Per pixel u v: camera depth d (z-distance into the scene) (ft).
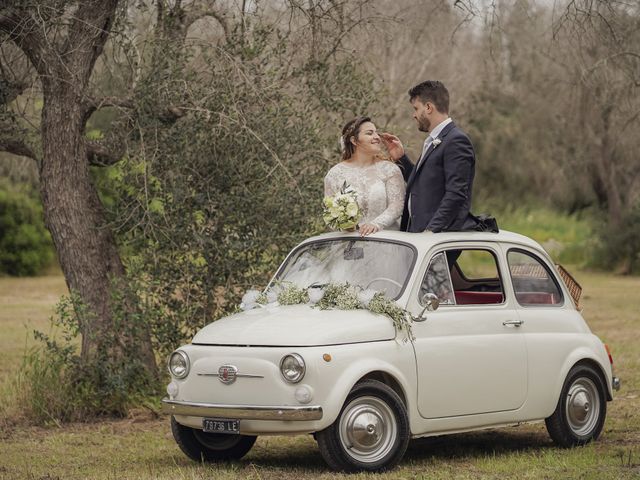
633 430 30.78
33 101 38.86
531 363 26.94
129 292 35.12
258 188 37.11
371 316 24.41
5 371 44.60
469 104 94.27
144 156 35.06
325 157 38.22
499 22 42.16
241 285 37.09
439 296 25.68
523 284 27.84
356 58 40.16
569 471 24.29
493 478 23.56
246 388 23.41
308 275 26.91
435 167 27.53
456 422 25.34
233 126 36.29
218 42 37.32
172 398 24.75
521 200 141.08
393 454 23.85
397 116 72.13
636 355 48.21
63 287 101.50
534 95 116.47
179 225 36.35
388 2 51.52
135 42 37.70
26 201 117.08
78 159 36.27
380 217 27.86
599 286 94.58
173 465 26.30
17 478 25.02
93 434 31.71
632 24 52.65
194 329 36.70
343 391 22.99
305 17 38.04
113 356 35.42
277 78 38.11
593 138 107.24
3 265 116.78
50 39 36.70
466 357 25.44
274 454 27.61
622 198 114.11
